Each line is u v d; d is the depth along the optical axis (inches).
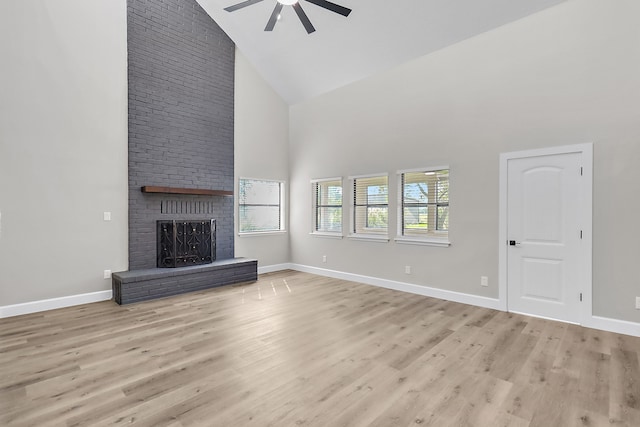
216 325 128.0
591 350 104.4
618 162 118.3
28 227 142.1
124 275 157.8
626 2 116.0
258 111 229.5
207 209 202.2
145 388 82.3
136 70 172.2
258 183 232.5
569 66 127.6
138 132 173.3
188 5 193.2
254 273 207.5
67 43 151.0
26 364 94.8
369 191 200.5
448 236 163.2
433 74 167.8
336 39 177.5
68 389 81.7
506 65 143.6
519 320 133.3
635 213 115.4
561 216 131.1
